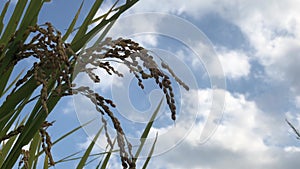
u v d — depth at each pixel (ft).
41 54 2.69
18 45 2.74
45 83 2.58
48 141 2.77
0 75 2.82
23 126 2.84
